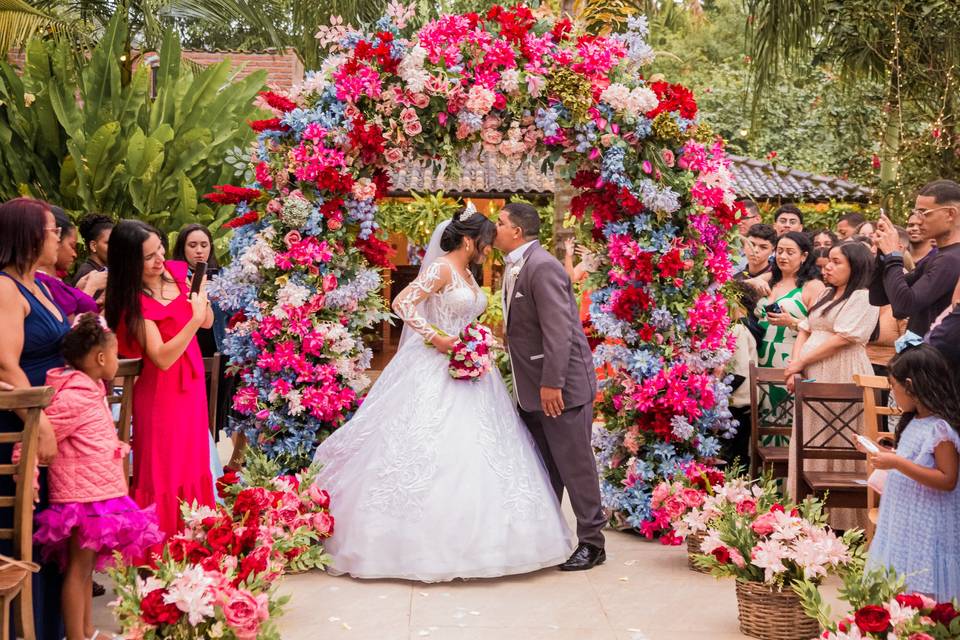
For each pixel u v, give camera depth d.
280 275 5.20
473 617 4.07
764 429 5.75
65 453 3.35
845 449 4.88
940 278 4.22
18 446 3.30
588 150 5.21
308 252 5.09
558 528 4.75
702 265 5.45
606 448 5.70
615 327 5.46
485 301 5.05
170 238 8.92
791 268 6.08
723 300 5.45
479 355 4.73
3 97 9.33
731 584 4.59
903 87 10.87
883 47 10.77
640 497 5.43
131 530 3.44
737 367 5.96
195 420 4.27
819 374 5.30
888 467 3.42
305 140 5.06
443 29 5.04
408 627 3.94
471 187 13.30
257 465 4.93
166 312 4.13
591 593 4.43
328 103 5.15
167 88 9.88
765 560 3.73
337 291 5.18
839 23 10.81
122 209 9.26
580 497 4.84
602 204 5.44
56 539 3.29
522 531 4.55
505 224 4.97
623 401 5.55
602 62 5.11
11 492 3.34
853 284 5.22
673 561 4.98
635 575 4.72
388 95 5.07
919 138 10.86
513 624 4.00
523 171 13.66
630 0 8.23
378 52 5.06
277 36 13.26
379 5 11.41
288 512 4.40
